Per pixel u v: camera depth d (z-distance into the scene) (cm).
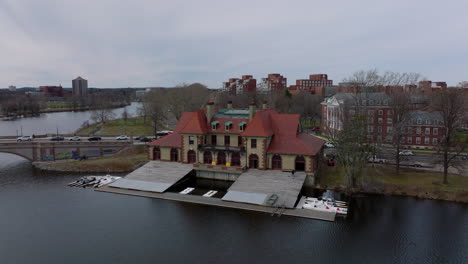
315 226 4625
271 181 5956
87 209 5353
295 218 4853
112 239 4372
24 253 4072
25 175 7481
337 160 7038
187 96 14600
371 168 6938
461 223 4731
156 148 7494
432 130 8750
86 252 4066
